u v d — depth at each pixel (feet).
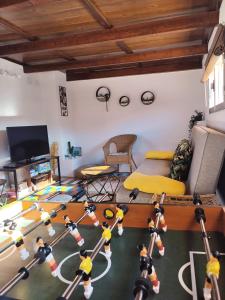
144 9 8.37
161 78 16.48
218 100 9.39
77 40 9.97
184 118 16.40
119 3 7.91
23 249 3.32
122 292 2.55
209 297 2.31
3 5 7.29
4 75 13.07
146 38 11.21
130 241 3.64
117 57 13.55
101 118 17.93
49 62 14.64
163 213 3.97
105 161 16.42
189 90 16.08
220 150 5.98
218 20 8.34
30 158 13.71
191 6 8.26
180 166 8.32
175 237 3.72
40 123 16.10
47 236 3.92
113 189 13.21
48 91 16.42
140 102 17.06
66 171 16.92
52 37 10.57
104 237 3.13
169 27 8.89
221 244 3.44
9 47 10.86
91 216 4.15
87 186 13.17
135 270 2.91
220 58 8.05
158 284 2.49
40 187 13.88
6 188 12.93
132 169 17.49
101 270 2.94
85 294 2.45
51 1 7.48
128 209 4.17
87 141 18.35
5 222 4.15
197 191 6.22
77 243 3.63
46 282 2.77
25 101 14.74
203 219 3.61
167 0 7.85
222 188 7.18
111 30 9.54
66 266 3.07
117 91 17.37
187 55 12.41
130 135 17.02
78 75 17.48
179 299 2.43
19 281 2.69
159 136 17.01
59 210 4.47
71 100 18.31
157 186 7.04
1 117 12.89
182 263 3.02
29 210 4.62
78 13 8.41
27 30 9.73
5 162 13.05
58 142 16.76
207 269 2.31
